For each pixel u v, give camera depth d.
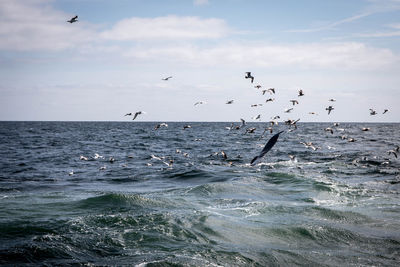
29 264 12.77
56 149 60.91
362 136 107.00
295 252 14.71
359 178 31.78
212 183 27.06
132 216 17.75
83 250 14.01
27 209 19.38
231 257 13.84
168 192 25.27
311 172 35.12
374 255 14.61
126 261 13.16
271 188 26.77
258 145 69.00
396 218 19.34
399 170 36.28
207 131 149.88
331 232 16.91
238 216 18.84
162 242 14.98
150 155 52.19
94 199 21.23
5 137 93.62
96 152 56.88
